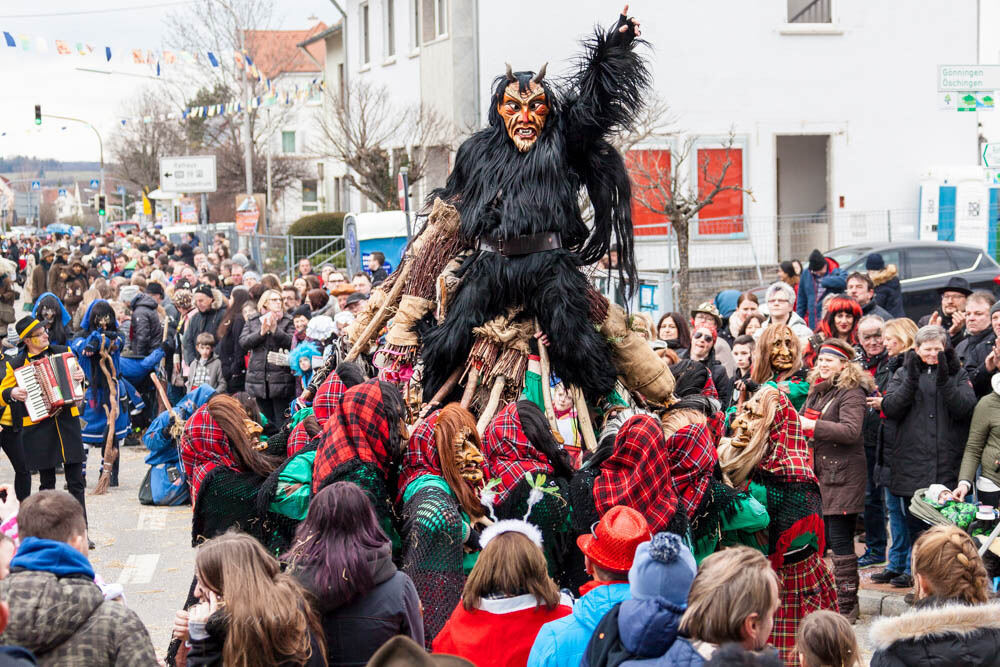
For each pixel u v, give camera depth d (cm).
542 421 516
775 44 2320
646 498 482
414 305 600
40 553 362
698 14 2275
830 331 901
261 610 349
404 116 2495
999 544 588
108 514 1033
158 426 1061
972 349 816
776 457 552
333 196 4056
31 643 348
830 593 559
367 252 1877
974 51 2420
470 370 574
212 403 540
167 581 815
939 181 2280
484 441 519
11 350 928
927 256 1667
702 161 2289
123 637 360
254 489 532
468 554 488
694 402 557
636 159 2180
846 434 689
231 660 350
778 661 301
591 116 580
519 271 575
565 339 568
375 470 490
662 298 1559
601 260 634
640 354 589
